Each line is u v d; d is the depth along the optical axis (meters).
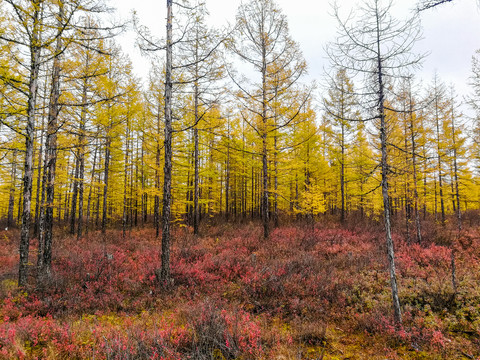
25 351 4.18
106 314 6.41
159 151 16.39
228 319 5.15
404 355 4.76
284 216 24.50
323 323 5.66
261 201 27.45
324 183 24.83
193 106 15.54
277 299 6.97
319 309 6.42
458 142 18.81
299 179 22.64
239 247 12.95
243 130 20.97
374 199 21.30
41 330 4.99
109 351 3.98
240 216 28.72
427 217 26.56
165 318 6.04
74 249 13.65
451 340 5.10
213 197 25.91
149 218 33.56
